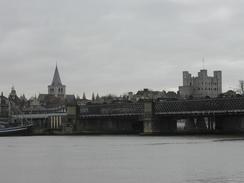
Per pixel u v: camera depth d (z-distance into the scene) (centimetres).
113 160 12950
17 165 12038
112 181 9088
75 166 11662
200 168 10625
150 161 12469
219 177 9219
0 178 9706
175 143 19700
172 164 11600
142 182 8906
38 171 10769
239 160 12112
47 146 19500
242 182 8600
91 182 9044
